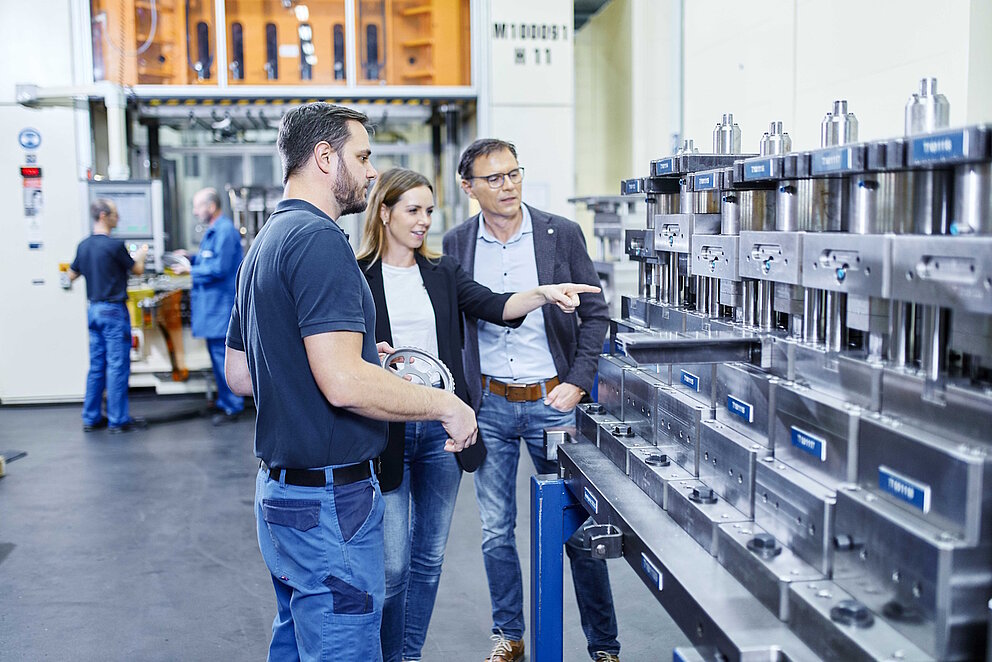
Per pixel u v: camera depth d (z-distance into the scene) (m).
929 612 0.86
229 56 5.87
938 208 1.01
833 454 1.06
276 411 1.45
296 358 1.44
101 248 5.05
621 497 1.46
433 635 2.55
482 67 5.98
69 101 5.67
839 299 1.16
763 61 4.02
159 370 6.08
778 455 1.18
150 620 2.64
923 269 0.93
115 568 3.05
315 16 5.87
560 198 6.20
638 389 1.65
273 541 1.50
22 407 6.04
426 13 5.95
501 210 2.18
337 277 1.41
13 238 5.97
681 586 1.12
